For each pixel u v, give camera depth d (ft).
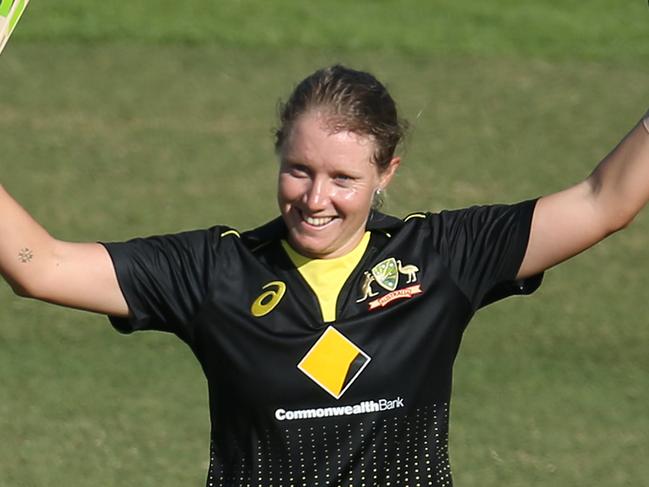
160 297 49.06
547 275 121.49
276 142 48.67
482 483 86.43
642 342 109.91
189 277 49.24
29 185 143.74
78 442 91.61
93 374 102.78
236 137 160.45
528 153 156.87
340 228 48.16
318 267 49.26
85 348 107.34
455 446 91.66
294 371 48.47
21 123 163.12
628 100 176.04
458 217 50.52
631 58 191.62
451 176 148.66
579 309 115.34
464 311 49.83
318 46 193.77
